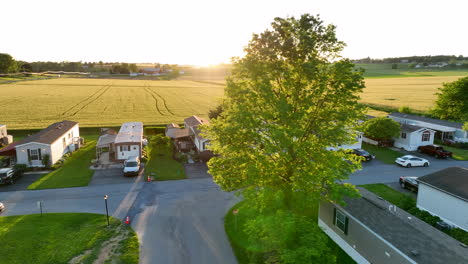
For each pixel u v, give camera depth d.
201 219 23.41
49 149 35.41
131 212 24.52
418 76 184.50
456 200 21.50
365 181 32.22
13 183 30.75
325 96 18.12
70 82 163.00
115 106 88.56
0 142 45.44
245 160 18.91
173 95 117.62
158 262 17.98
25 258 17.81
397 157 41.34
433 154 41.94
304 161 18.09
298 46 17.95
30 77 189.25
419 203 24.77
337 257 18.44
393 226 16.77
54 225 21.91
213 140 21.50
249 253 18.77
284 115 17.27
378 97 100.81
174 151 43.56
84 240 19.97
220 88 147.12
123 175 33.53
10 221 22.53
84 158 39.97
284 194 18.64
